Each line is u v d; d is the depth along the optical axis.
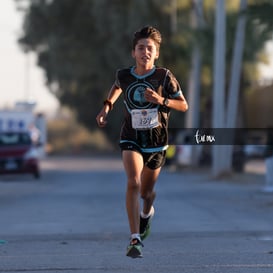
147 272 22.19
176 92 20.91
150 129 20.86
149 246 28.03
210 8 107.06
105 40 141.50
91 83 156.50
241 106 96.69
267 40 63.19
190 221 37.25
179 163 109.56
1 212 43.59
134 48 20.86
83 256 25.72
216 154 79.06
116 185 72.12
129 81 20.91
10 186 71.38
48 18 145.62
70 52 146.62
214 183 73.88
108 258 25.16
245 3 70.69
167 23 123.94
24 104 115.69
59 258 25.33
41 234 32.78
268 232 32.47
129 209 20.55
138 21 124.94
